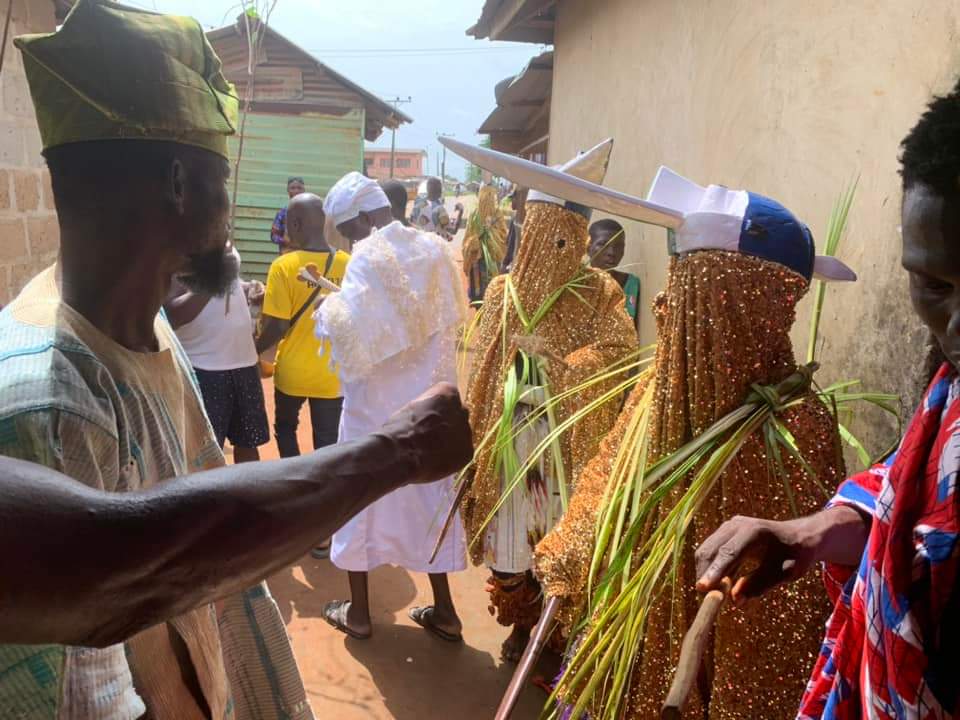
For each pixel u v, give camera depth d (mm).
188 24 1230
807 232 1836
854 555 1445
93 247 1186
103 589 728
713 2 3457
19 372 1020
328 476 897
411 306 3320
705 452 1757
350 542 3490
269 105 12500
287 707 1664
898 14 2195
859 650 1188
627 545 1783
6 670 955
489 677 3336
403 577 4215
